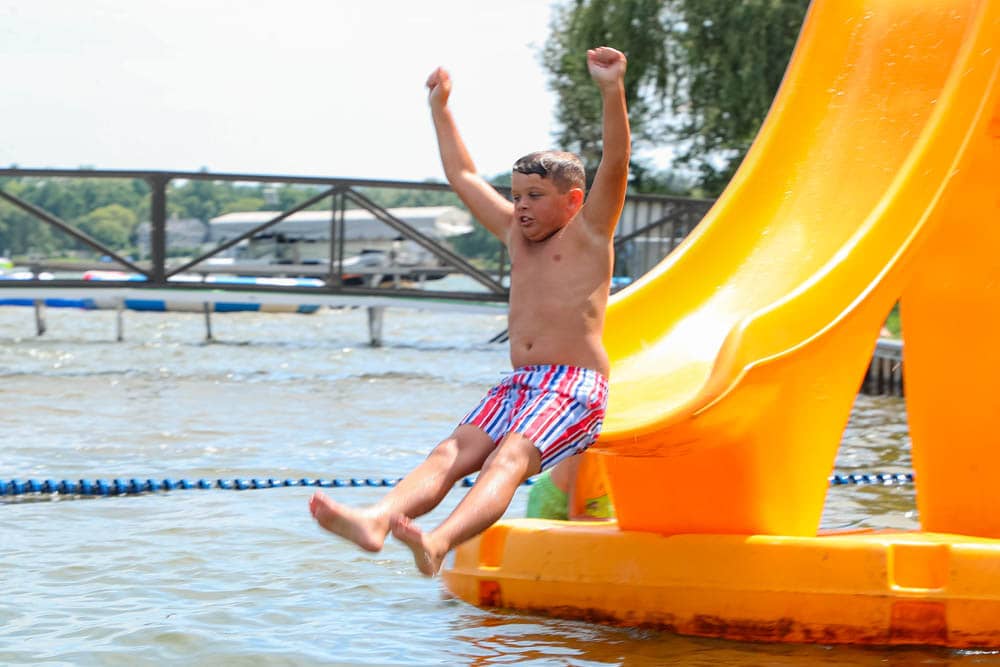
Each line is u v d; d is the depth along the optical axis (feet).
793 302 21.97
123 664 19.44
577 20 117.60
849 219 26.50
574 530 22.93
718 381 20.61
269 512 32.12
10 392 56.03
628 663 19.94
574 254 19.07
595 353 18.93
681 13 112.78
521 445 17.93
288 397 56.54
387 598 23.90
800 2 109.09
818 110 29.01
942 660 20.49
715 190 117.60
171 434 44.98
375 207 76.69
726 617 21.50
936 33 29.48
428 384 63.16
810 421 22.59
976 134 23.67
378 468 39.19
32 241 406.21
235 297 73.26
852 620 21.16
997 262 23.72
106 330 101.40
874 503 35.14
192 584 24.67
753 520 22.21
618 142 18.43
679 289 26.09
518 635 21.45
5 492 34.14
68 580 24.81
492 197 20.47
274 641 20.80
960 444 24.22
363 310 139.13
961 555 21.29
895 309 99.45
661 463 22.04
